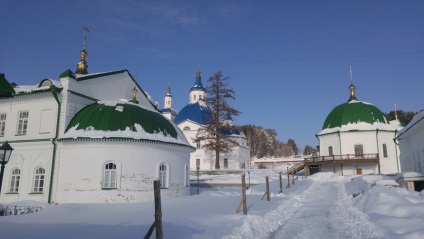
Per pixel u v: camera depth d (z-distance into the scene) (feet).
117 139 67.97
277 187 96.68
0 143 75.61
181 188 79.77
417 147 87.56
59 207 53.42
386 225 33.42
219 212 47.34
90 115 71.56
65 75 72.69
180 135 85.97
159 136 74.64
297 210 56.29
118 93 89.92
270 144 370.94
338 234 36.04
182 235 32.09
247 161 212.43
